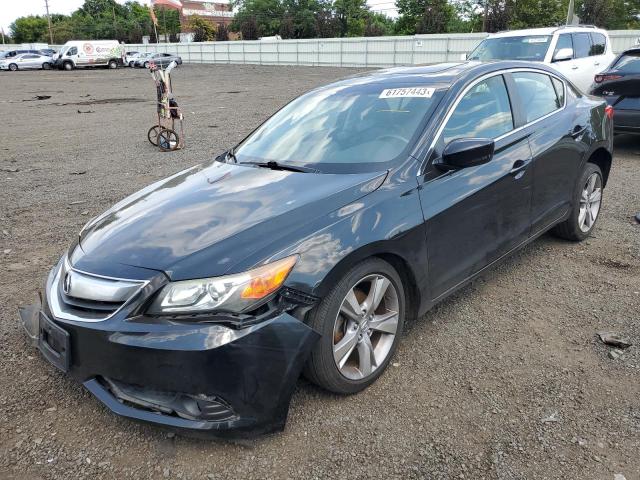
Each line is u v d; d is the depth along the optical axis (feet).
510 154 12.76
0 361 11.23
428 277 10.75
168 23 311.68
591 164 16.51
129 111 58.34
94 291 8.61
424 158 10.85
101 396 8.52
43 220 20.94
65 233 19.35
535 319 12.46
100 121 50.72
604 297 13.35
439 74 13.00
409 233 10.05
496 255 12.71
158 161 31.99
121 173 28.99
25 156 34.42
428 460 8.32
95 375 8.55
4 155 34.86
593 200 16.90
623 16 166.71
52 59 165.27
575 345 11.34
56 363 9.04
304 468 8.23
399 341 10.69
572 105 15.80
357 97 13.10
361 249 9.19
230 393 8.00
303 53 167.32
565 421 9.06
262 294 8.18
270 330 8.15
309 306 8.67
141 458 8.52
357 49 153.69
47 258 17.01
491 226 12.26
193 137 39.99
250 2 271.69
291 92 74.79
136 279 8.41
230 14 346.13
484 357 11.01
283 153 12.32
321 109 13.32
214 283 8.11
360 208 9.61
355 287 9.64
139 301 8.23
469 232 11.59
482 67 13.29
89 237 10.11
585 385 9.99
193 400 8.13
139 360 7.98
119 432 9.12
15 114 57.67
